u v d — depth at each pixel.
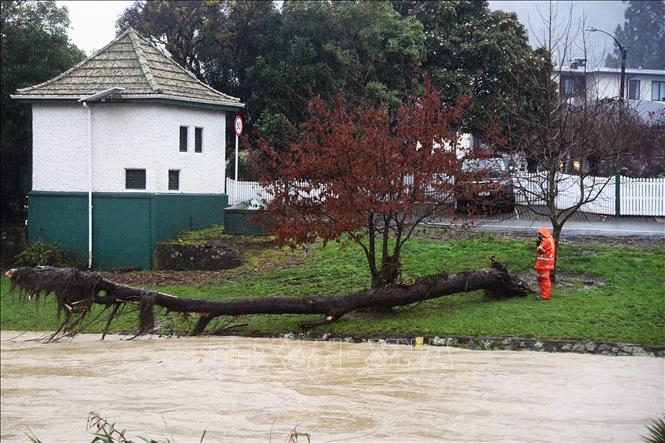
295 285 29.31
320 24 47.12
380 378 19.36
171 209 35.47
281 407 17.20
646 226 34.34
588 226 34.38
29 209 36.22
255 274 31.27
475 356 21.45
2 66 42.66
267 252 33.81
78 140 35.81
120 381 19.94
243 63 49.28
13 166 43.50
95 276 21.73
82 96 35.28
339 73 46.25
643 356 20.94
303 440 14.82
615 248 29.45
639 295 24.88
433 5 49.31
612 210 38.31
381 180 24.92
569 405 16.73
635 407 16.50
